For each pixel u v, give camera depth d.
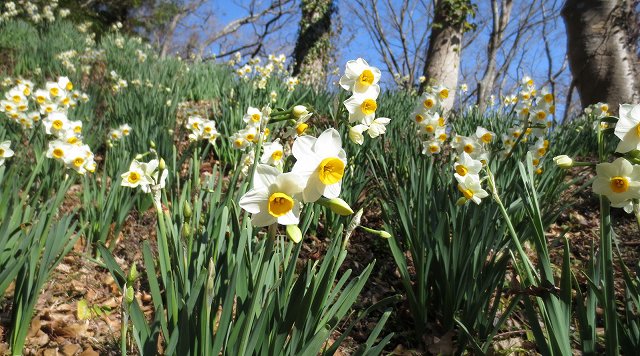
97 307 0.53
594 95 1.82
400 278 0.63
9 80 1.29
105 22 5.14
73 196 0.83
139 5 5.45
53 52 2.05
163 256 0.35
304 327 0.32
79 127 0.78
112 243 0.64
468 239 0.47
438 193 0.58
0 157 0.54
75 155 0.59
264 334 0.30
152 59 2.17
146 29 5.84
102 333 0.49
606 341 0.30
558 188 0.75
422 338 0.49
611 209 0.87
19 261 0.40
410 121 1.06
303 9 3.74
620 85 1.75
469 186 0.44
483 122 1.20
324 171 0.24
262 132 0.38
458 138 0.70
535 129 0.74
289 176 0.23
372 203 0.81
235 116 1.04
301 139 0.24
